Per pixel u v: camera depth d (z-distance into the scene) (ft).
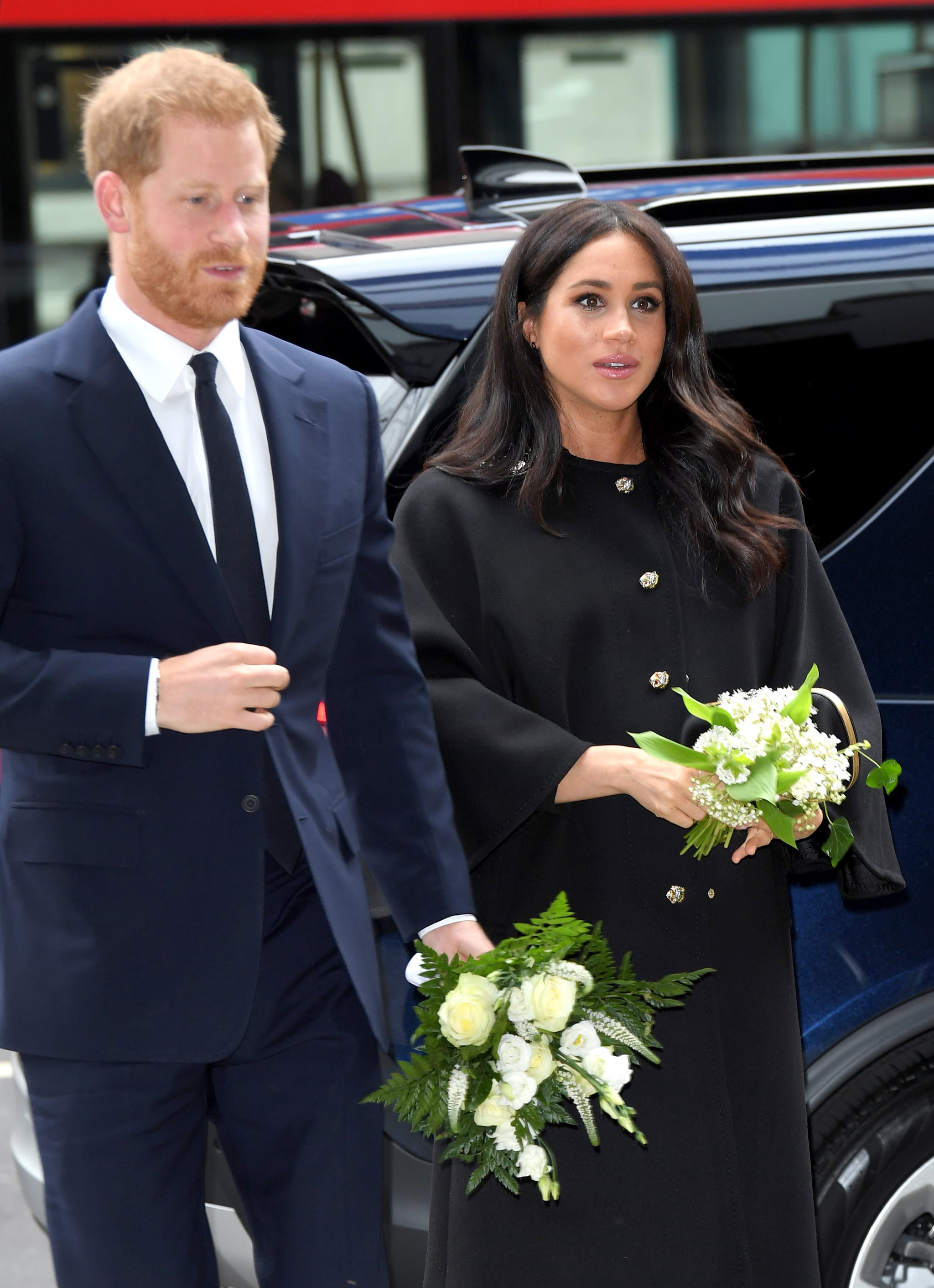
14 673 23.90
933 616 32.42
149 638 24.57
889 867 28.58
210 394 24.84
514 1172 24.41
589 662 28.02
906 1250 33.27
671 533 28.78
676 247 29.43
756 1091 27.81
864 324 33.14
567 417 28.99
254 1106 26.20
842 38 98.48
